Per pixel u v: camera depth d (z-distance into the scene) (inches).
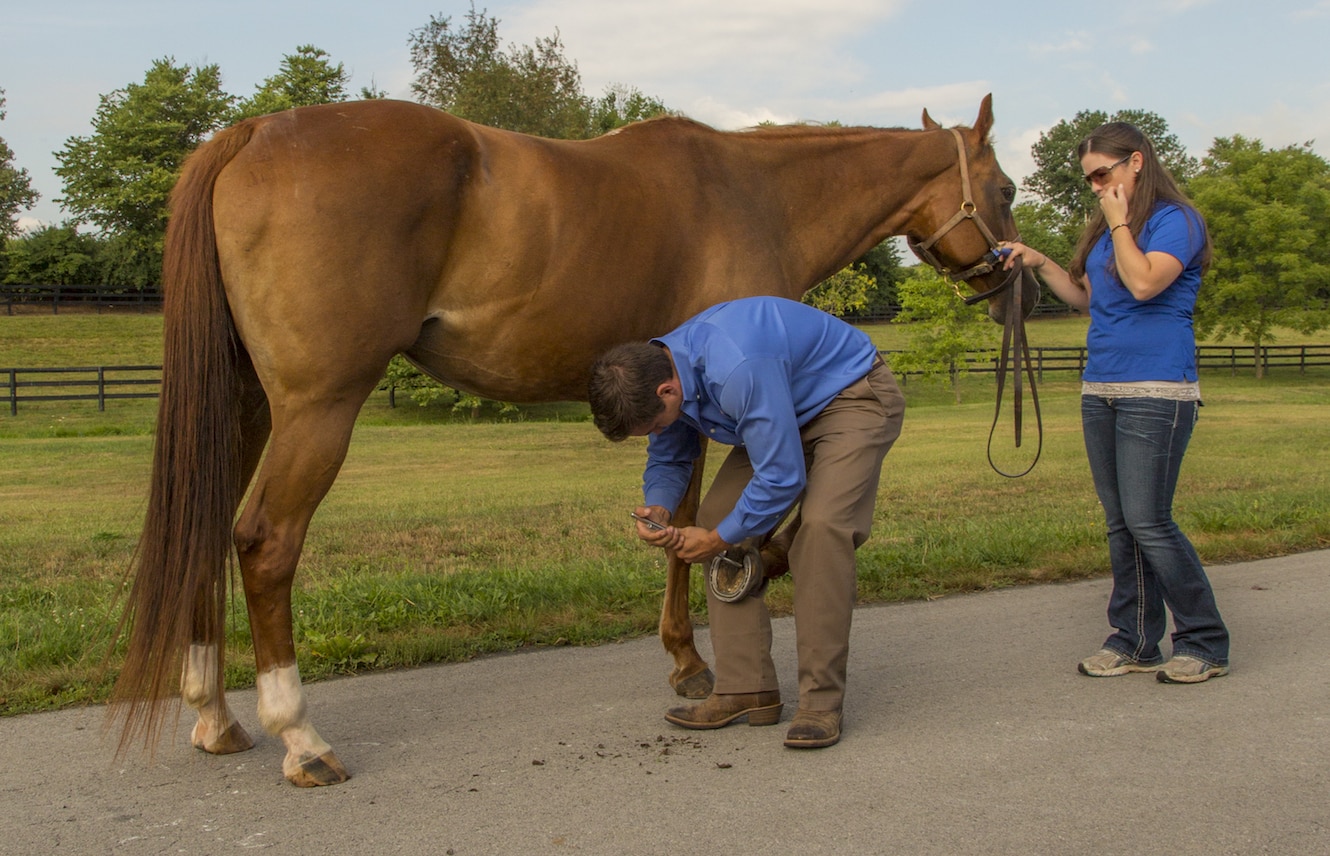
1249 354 1544.0
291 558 104.3
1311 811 93.5
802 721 112.8
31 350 1333.7
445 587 181.8
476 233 112.8
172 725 122.7
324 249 102.0
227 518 102.3
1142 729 115.6
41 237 1909.4
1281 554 218.2
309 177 102.7
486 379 122.1
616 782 103.0
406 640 151.4
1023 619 168.2
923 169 158.6
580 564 207.8
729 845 88.3
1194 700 125.6
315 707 128.0
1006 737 113.8
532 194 115.6
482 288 114.3
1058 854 85.8
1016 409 148.3
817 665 112.6
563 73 1204.5
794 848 87.5
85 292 1675.7
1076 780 101.3
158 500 99.4
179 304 101.3
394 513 320.8
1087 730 115.6
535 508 333.1
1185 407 130.1
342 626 158.9
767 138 149.1
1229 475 370.6
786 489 105.3
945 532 237.5
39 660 141.3
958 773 103.7
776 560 119.3
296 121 106.9
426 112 112.9
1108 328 134.3
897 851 86.7
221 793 101.4
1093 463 139.8
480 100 1162.0
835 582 111.8
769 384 104.3
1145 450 130.9
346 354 104.1
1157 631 137.8
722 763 107.7
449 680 139.3
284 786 103.1
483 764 108.3
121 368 947.3
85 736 117.8
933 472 411.2
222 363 102.7
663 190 128.6
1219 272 1366.9
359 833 91.9
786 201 149.1
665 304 128.6
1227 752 108.0
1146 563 137.0
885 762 107.1
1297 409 807.7
